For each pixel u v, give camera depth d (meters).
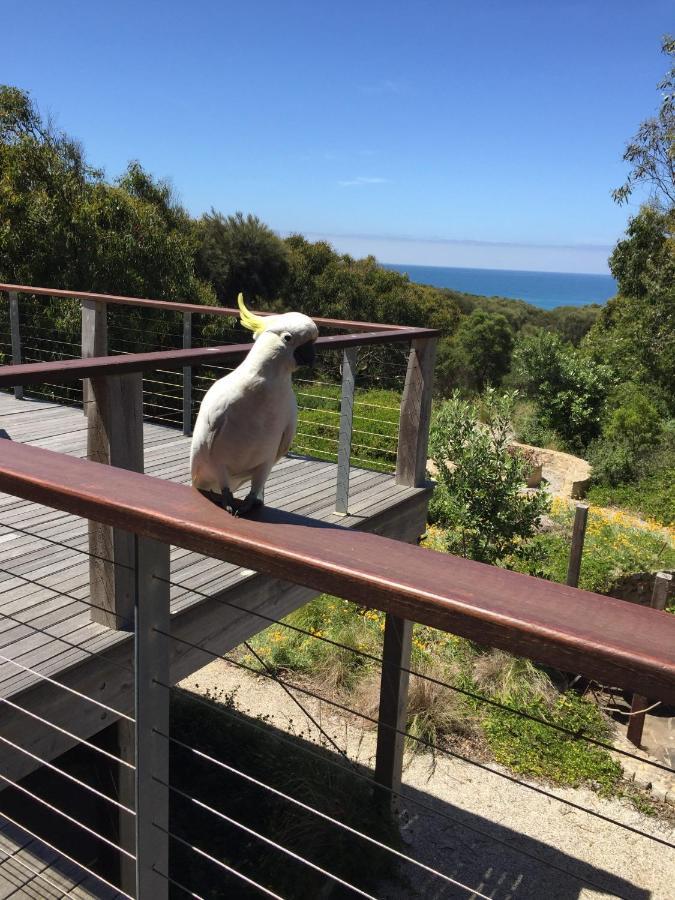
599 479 14.89
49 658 2.54
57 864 2.43
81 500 1.32
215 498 1.44
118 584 2.72
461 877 4.66
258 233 22.77
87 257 12.83
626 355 18.81
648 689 0.77
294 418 1.99
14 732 2.36
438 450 8.63
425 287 31.33
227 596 3.18
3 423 5.71
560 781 5.71
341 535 1.17
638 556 8.61
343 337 3.73
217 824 4.35
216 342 14.30
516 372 19.08
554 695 6.65
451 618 0.90
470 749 5.95
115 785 3.12
